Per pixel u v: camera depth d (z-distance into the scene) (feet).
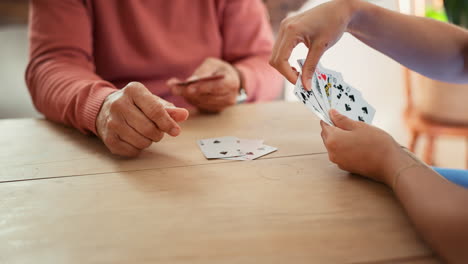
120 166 2.52
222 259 1.55
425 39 2.81
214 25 4.65
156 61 4.44
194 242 1.67
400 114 7.43
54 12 3.82
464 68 2.99
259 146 2.80
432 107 6.57
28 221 1.89
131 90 2.54
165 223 1.83
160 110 2.48
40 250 1.66
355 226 1.77
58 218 1.91
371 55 6.82
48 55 3.72
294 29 2.42
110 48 4.31
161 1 4.40
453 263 1.47
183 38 4.58
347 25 2.72
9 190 2.23
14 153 2.79
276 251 1.60
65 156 2.72
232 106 3.87
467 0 6.67
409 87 7.00
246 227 1.77
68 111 3.09
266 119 3.45
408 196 1.78
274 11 7.07
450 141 8.85
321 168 2.42
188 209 1.95
